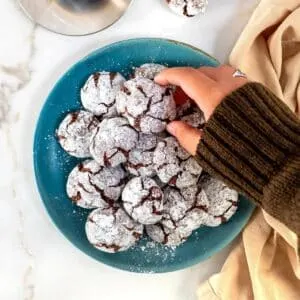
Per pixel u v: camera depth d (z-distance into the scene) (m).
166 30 0.64
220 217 0.63
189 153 0.57
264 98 0.50
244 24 0.66
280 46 0.62
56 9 0.61
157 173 0.58
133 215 0.58
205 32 0.65
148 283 0.66
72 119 0.60
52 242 0.63
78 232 0.62
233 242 0.67
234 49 0.63
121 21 0.63
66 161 0.61
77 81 0.61
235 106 0.50
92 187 0.59
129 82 0.57
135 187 0.58
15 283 0.62
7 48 0.61
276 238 0.64
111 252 0.61
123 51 0.61
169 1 0.62
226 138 0.50
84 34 0.61
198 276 0.66
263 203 0.50
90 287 0.64
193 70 0.54
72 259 0.64
